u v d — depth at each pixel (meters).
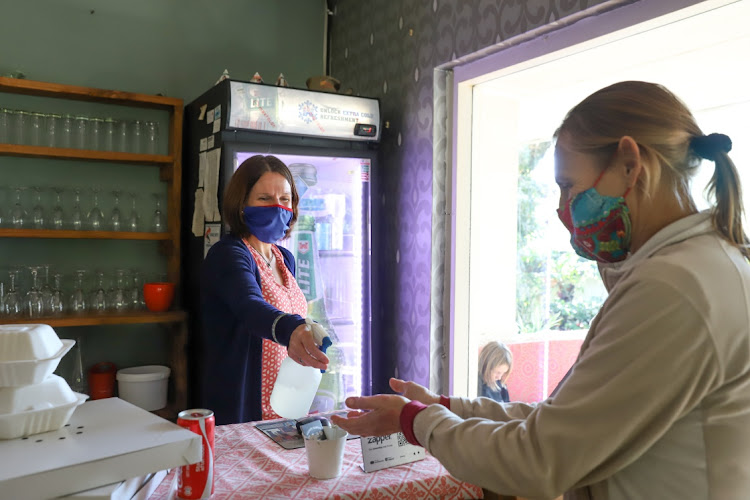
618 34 1.78
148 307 2.66
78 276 2.59
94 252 2.78
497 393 3.18
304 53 3.25
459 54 2.29
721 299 0.74
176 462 0.98
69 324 2.40
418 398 1.14
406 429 0.96
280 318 1.44
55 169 2.68
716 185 0.84
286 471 1.23
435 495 1.20
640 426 0.75
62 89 2.50
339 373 2.57
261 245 1.96
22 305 2.54
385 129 2.79
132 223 2.69
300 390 1.45
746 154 2.75
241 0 3.07
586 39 1.84
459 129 2.43
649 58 2.11
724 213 0.82
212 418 1.09
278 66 3.18
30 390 1.00
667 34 1.79
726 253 0.80
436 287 2.48
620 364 0.75
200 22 2.98
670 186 0.85
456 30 2.30
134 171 2.85
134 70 2.84
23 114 2.46
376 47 2.86
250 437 1.44
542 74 2.42
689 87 2.67
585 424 0.76
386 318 2.79
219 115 2.35
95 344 2.77
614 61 2.17
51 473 0.85
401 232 2.68
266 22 3.14
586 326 3.72
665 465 0.79
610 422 0.75
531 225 3.71
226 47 3.04
